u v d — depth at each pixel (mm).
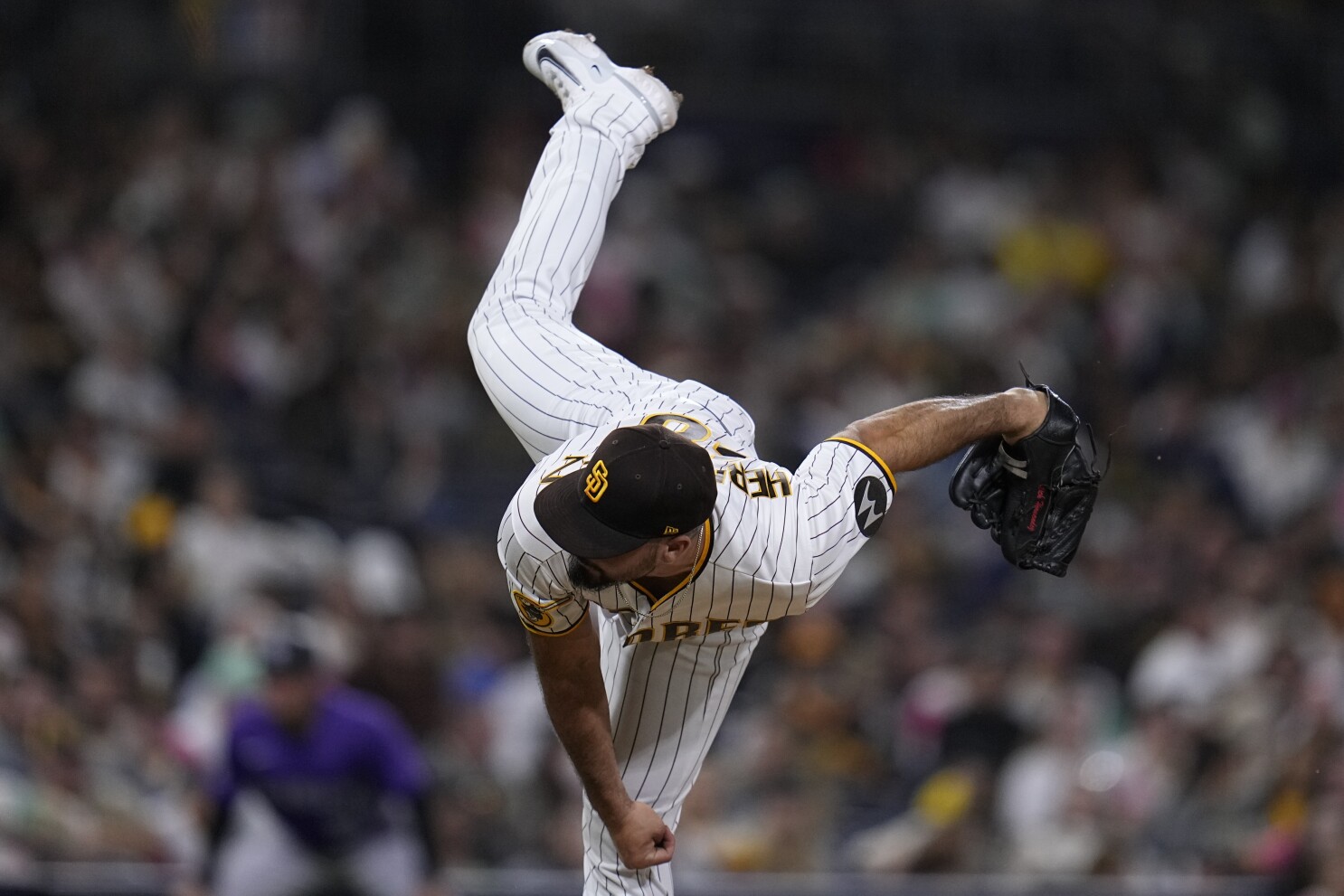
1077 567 38656
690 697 13109
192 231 43656
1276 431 44688
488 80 53344
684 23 57625
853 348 45312
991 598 37750
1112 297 48656
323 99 51344
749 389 43156
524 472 41344
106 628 30859
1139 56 60281
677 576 11508
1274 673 31234
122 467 35062
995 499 13445
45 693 26719
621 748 13195
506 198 47031
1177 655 33656
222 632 31969
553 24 55781
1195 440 44000
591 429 12484
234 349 40750
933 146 54906
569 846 27312
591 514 10844
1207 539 39375
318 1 53625
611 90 14672
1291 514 41969
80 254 40875
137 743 28109
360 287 43875
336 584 31156
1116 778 29609
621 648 13141
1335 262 51594
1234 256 53406
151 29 52219
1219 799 29109
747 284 48781
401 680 30516
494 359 13578
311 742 24109
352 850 24219
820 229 52719
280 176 45406
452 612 34438
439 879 24672
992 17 60438
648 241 47781
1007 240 51219
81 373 37312
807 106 56625
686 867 26906
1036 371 45281
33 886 23312
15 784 24781
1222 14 62312
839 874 27578
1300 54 61594
